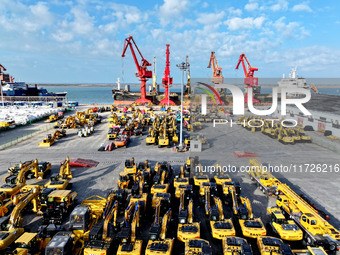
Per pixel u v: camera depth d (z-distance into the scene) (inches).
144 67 5132.9
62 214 907.4
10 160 1600.6
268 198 1041.5
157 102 5669.3
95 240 697.6
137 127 2522.1
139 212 837.2
